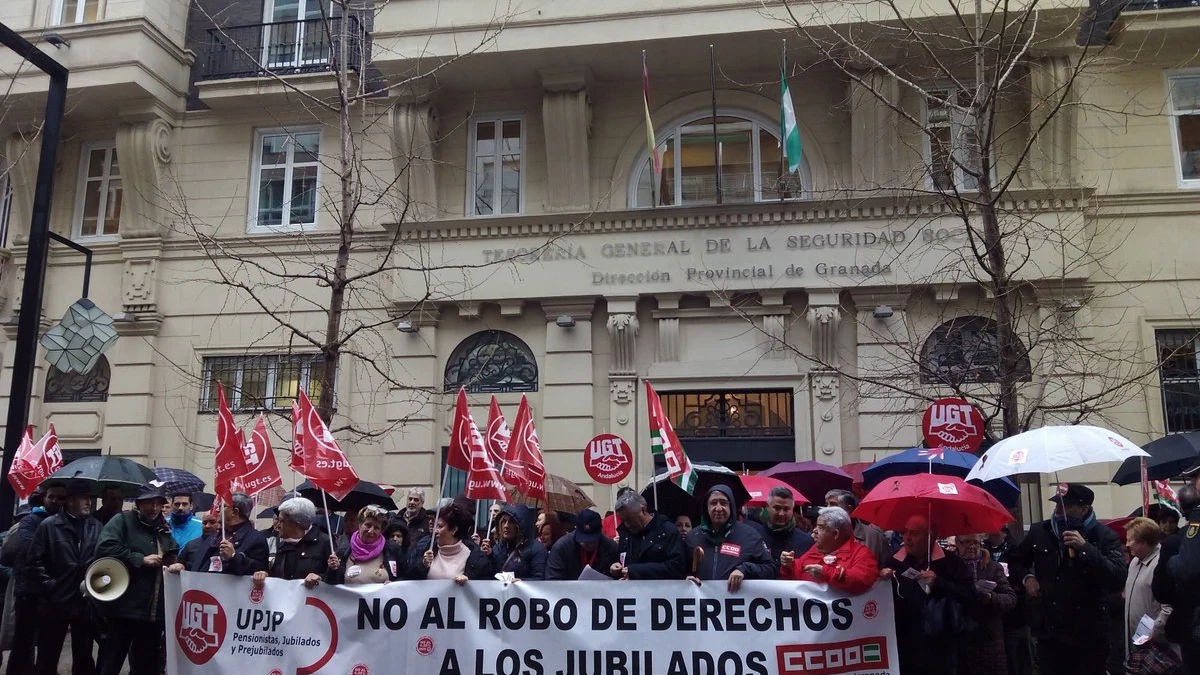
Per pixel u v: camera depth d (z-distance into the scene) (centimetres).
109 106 1586
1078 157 1350
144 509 745
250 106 1588
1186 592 579
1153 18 1316
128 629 734
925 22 1262
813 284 1352
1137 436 1272
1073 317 1280
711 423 1398
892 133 1354
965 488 595
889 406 1313
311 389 1500
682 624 615
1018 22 1026
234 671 658
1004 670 629
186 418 1520
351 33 1474
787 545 688
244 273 1541
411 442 1435
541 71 1440
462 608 640
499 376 1454
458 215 1498
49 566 757
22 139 1546
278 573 702
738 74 1465
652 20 1369
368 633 647
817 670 599
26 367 1044
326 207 1355
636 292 1397
